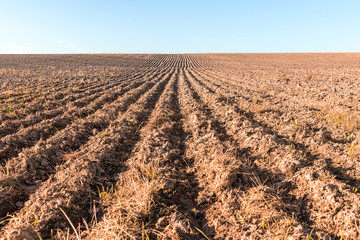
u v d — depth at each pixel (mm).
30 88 11922
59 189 3062
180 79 21188
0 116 6418
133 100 9883
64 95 10500
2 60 36906
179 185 3266
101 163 3904
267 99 9359
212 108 8070
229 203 2775
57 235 2346
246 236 2254
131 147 4883
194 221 2629
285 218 2414
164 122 6348
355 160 3451
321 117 6066
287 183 3146
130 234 2264
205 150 4195
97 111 7645
